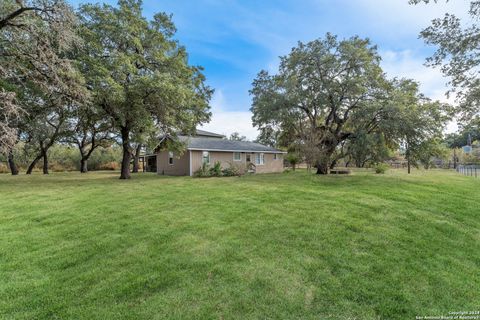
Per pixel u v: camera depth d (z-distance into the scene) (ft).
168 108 46.14
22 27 28.96
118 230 16.12
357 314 8.29
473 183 37.81
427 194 26.32
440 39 25.48
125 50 45.21
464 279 10.30
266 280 10.17
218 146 67.05
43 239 14.80
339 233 15.12
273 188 31.76
